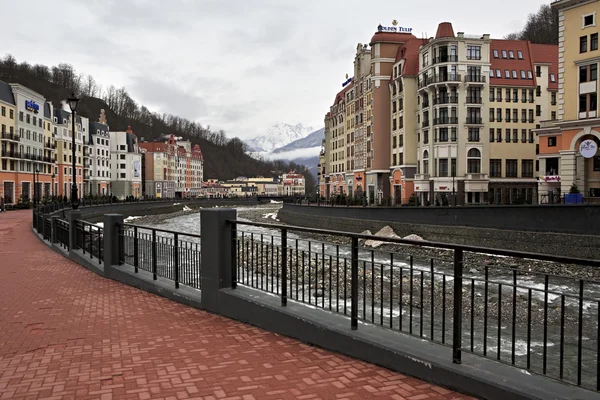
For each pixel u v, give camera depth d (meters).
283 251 6.48
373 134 66.12
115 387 4.52
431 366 4.48
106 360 5.32
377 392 4.30
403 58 61.00
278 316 6.27
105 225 11.45
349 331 5.38
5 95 66.75
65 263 14.09
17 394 4.37
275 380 4.63
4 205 58.94
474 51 54.81
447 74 54.28
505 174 58.12
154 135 184.38
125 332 6.50
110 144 108.44
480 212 29.27
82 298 8.89
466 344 9.47
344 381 4.58
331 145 94.81
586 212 23.28
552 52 61.78
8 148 66.88
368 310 11.23
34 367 5.11
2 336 6.38
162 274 9.89
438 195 54.19
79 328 6.75
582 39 35.97
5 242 21.27
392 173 64.12
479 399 4.07
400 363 4.77
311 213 53.22
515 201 40.91
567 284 15.74
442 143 54.88
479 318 12.05
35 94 74.81
